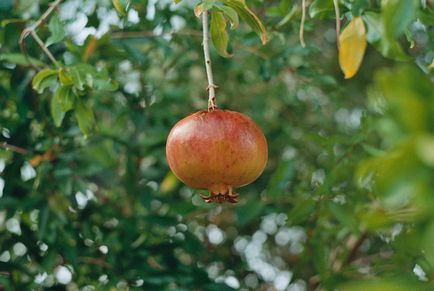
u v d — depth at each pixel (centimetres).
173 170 103
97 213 143
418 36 167
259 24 104
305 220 138
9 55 126
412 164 61
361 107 212
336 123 199
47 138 140
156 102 154
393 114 63
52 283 145
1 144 137
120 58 146
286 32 155
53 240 136
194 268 137
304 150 184
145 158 159
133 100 152
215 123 101
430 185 61
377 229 72
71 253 136
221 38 107
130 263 137
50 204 140
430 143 59
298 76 146
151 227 145
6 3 137
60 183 138
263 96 184
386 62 222
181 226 145
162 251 139
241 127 101
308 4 124
